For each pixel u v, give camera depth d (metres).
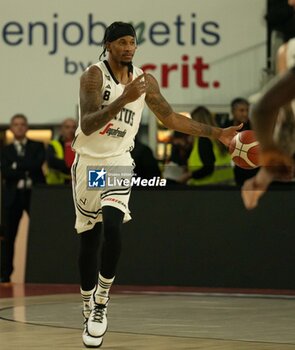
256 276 19.14
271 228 19.12
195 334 11.32
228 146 10.15
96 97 9.73
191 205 19.53
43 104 22.73
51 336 11.02
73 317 13.36
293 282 18.92
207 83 22.12
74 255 20.03
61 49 22.59
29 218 20.30
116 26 9.88
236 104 19.64
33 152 20.98
